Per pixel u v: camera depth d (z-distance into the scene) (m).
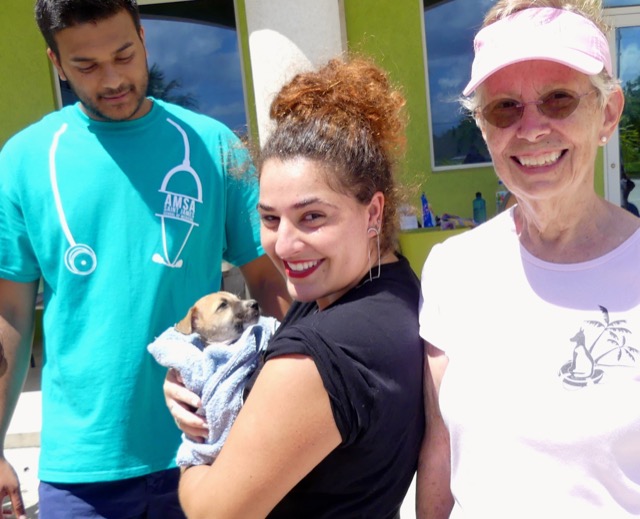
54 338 2.21
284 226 1.56
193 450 1.70
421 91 7.97
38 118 7.95
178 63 8.12
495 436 1.49
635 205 8.33
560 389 1.45
